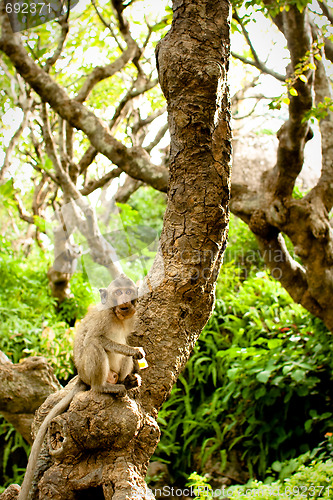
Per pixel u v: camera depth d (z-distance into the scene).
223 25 3.70
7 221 14.02
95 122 7.62
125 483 3.45
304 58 6.12
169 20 8.49
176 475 8.80
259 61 8.84
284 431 8.14
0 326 8.97
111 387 3.62
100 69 9.09
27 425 5.87
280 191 7.10
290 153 6.76
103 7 10.13
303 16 6.11
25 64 7.54
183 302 3.91
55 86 7.68
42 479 3.65
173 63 3.62
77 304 9.73
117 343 3.79
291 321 9.26
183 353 4.02
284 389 8.39
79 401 3.61
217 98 3.65
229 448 8.46
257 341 8.77
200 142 3.69
